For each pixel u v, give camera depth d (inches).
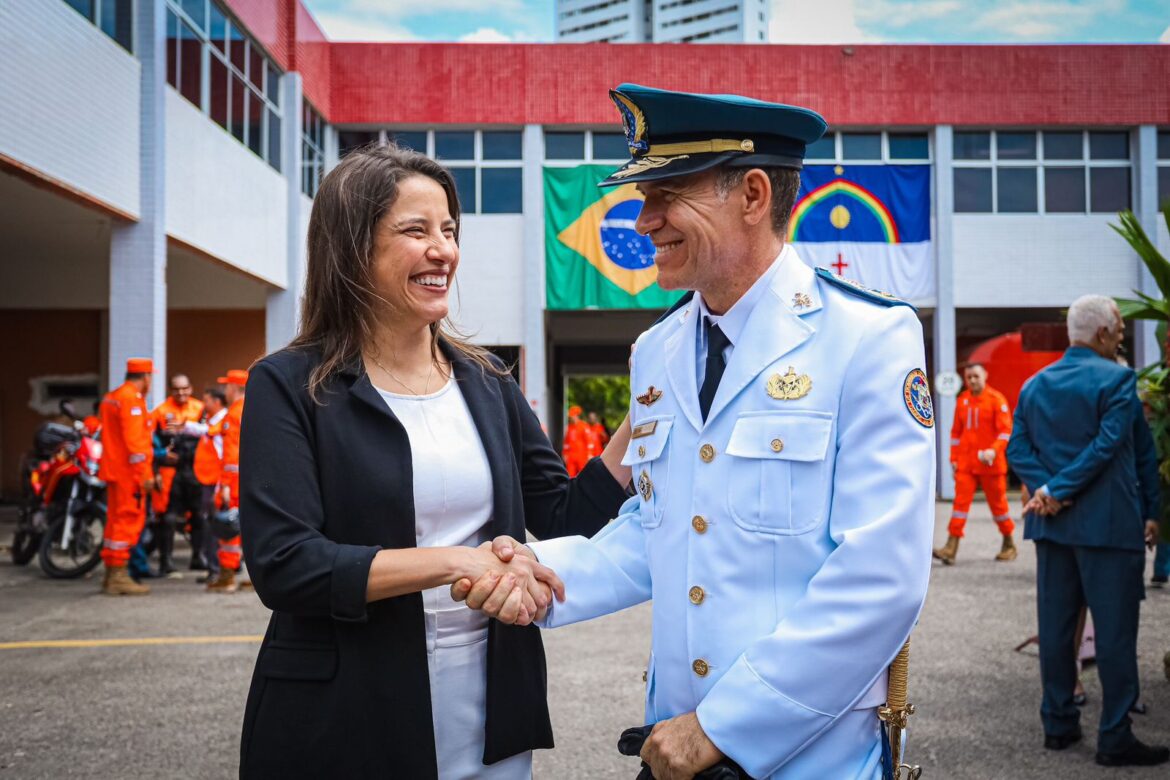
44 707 184.9
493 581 67.7
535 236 765.9
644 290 763.4
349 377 73.7
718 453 66.6
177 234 472.1
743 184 66.5
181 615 278.7
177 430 376.5
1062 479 152.3
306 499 69.3
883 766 65.2
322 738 68.5
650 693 72.5
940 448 770.8
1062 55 778.8
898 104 774.5
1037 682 196.9
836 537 62.0
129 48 438.9
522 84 768.9
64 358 717.9
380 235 74.4
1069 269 788.6
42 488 377.4
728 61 770.2
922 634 241.8
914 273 782.5
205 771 150.2
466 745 75.1
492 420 79.7
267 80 634.2
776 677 59.9
